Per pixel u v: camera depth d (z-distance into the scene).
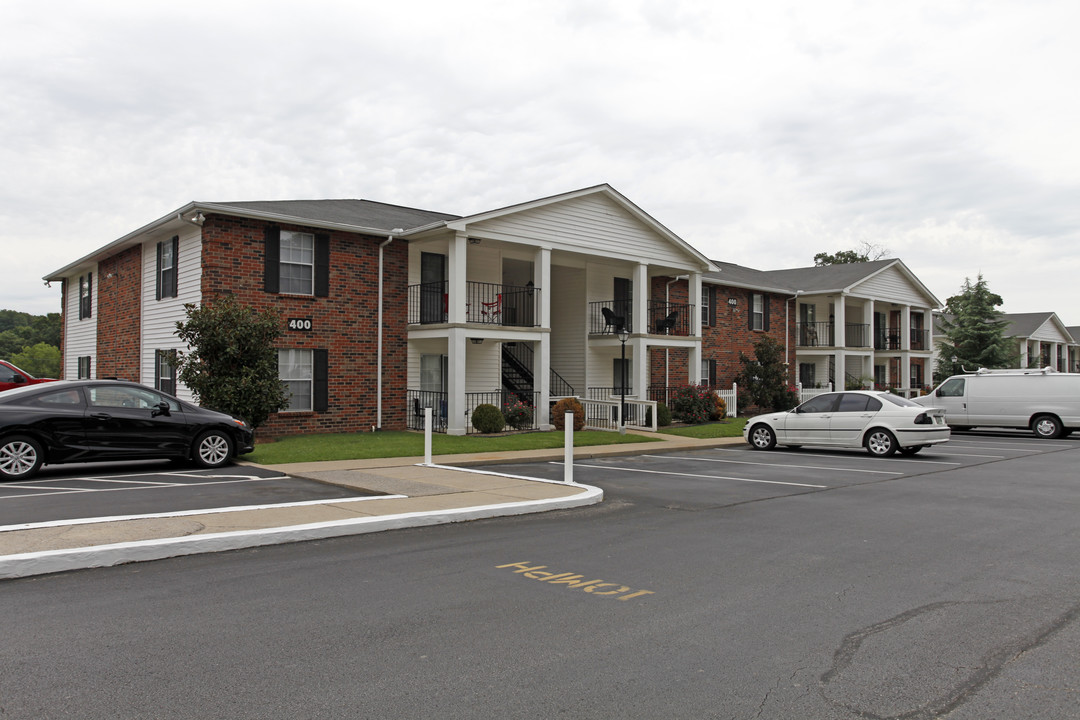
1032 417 23.50
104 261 24.72
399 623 5.28
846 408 18.12
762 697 4.14
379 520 8.38
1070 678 4.43
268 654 4.65
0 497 9.74
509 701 4.04
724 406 26.98
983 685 4.32
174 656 4.59
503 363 25.97
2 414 11.23
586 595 6.02
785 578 6.59
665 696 4.13
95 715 3.78
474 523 8.99
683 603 5.84
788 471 14.51
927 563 7.15
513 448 17.70
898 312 42.69
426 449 13.70
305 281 18.98
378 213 23.16
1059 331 56.59
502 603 5.78
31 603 5.58
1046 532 8.65
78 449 11.73
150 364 20.84
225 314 15.64
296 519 8.30
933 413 17.33
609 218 24.00
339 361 19.47
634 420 24.56
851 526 8.96
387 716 3.83
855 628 5.29
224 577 6.39
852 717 3.91
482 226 20.47
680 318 28.44
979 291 40.78
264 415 15.92
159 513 8.56
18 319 91.06
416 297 21.27
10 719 3.72
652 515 9.66
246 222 17.91
